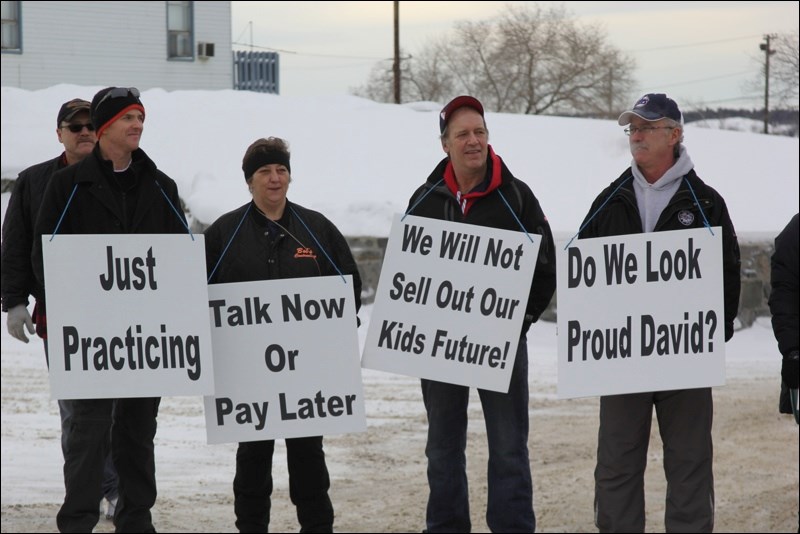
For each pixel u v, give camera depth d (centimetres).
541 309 1277
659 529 1750
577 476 2017
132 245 1222
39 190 1395
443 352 1241
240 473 1298
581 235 1245
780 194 4878
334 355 1253
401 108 6022
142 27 7288
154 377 1222
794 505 1834
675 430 1212
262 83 9056
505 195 1253
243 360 1250
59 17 7000
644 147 1202
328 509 1303
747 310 3644
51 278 1212
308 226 1305
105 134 1245
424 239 1249
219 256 1291
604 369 1201
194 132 5222
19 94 5481
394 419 2492
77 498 1247
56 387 1207
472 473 2045
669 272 1198
